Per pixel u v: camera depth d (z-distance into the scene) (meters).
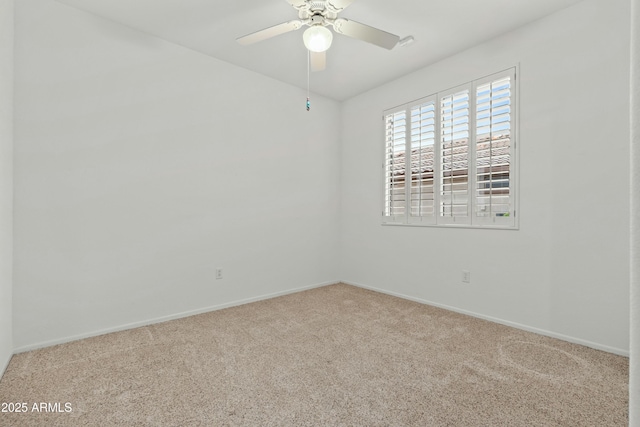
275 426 1.50
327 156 4.22
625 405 1.64
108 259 2.58
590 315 2.30
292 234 3.85
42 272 2.30
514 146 2.68
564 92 2.41
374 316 2.98
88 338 2.47
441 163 3.22
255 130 3.50
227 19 2.57
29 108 2.25
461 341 2.41
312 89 3.95
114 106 2.61
